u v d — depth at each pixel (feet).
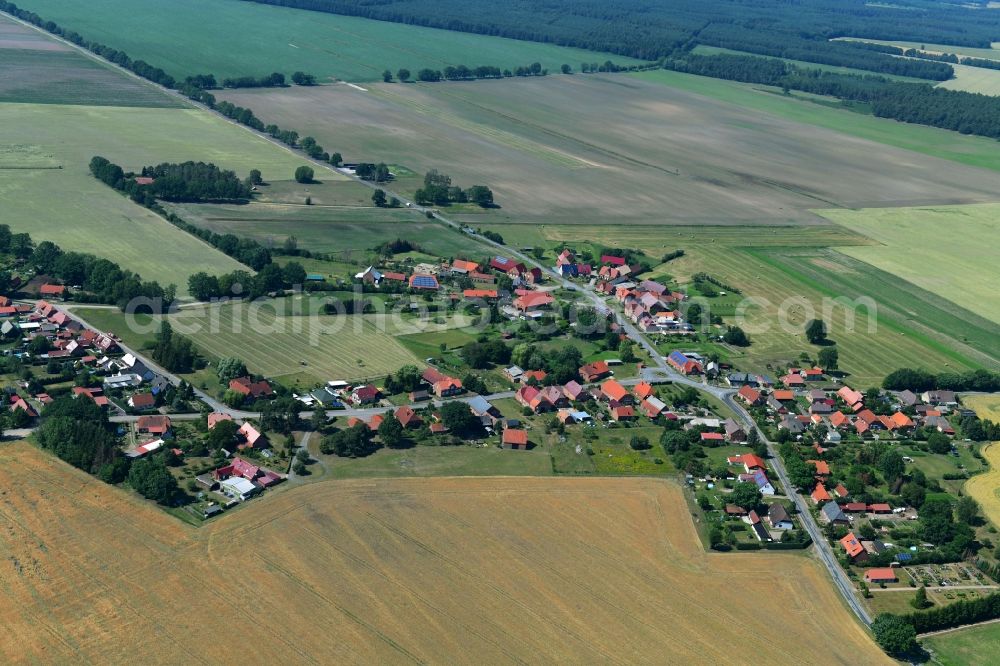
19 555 619.67
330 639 568.41
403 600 605.73
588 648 579.89
